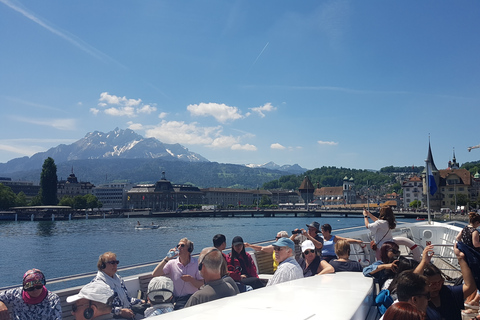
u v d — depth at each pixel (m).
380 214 8.03
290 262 5.67
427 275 4.44
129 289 6.38
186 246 6.43
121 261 49.62
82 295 5.18
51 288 5.45
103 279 5.60
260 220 166.12
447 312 4.51
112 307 5.43
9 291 4.86
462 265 4.92
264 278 7.88
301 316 2.36
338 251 6.66
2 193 186.38
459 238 6.49
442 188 166.00
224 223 146.50
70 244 72.81
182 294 6.39
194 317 2.32
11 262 49.44
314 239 8.33
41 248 65.69
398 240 7.98
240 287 6.11
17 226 130.50
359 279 3.80
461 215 122.88
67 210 194.50
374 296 4.26
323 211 177.50
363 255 11.31
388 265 5.40
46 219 169.25
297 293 3.04
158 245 70.00
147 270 7.07
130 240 80.44
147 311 5.54
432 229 14.48
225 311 2.46
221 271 4.72
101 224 143.62
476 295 6.22
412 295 3.51
